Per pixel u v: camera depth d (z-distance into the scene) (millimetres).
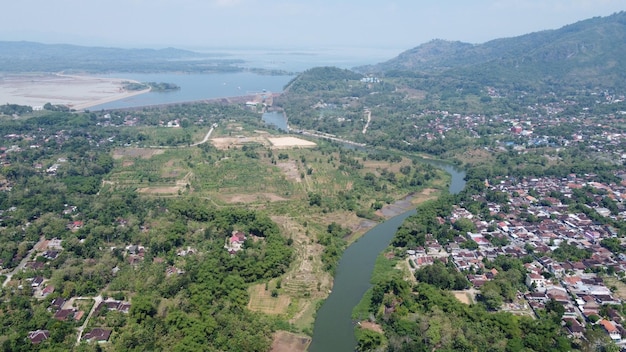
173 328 169125
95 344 161000
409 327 171375
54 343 162000
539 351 160250
